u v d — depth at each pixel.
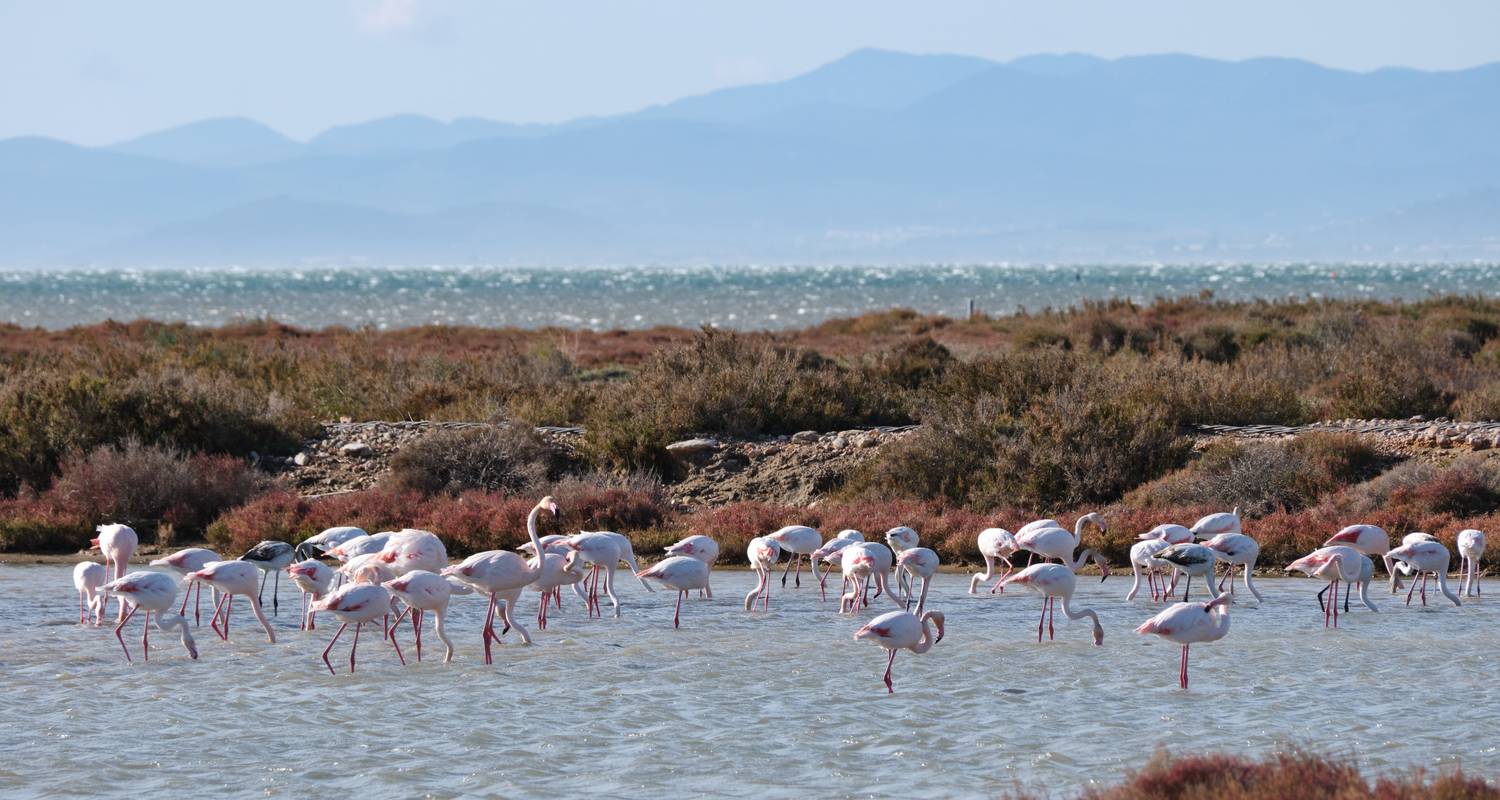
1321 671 13.11
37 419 23.72
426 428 25.97
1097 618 14.47
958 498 21.83
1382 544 16.30
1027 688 12.59
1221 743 10.85
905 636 12.39
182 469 21.88
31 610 16.02
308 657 13.81
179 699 12.19
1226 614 12.48
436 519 20.48
